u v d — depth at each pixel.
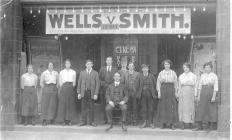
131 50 12.67
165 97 11.02
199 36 12.29
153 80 11.38
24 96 11.58
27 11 12.18
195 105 11.12
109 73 11.54
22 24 12.05
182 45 12.47
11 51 11.59
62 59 12.89
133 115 11.45
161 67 12.55
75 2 11.62
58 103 11.65
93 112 11.48
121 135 10.78
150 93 11.27
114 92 10.99
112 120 11.47
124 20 11.70
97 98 11.56
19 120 11.77
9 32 11.58
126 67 12.62
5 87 11.58
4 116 11.56
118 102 10.95
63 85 11.56
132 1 11.43
